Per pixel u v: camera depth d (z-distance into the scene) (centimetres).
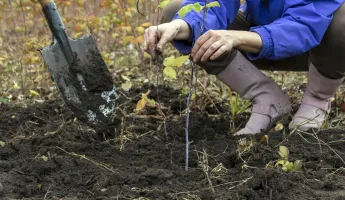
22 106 316
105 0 341
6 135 273
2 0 404
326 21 241
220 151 241
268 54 238
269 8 255
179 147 247
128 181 217
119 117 283
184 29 242
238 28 279
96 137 262
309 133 251
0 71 367
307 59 276
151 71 375
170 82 349
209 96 312
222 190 211
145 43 238
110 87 257
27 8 386
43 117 293
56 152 245
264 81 262
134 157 242
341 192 210
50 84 361
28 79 369
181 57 219
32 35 423
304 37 239
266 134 254
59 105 307
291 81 356
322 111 269
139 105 246
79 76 253
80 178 221
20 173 225
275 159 232
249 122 263
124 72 393
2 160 237
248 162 230
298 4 244
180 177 221
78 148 247
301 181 215
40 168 227
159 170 220
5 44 445
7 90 355
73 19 359
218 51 225
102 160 238
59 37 252
